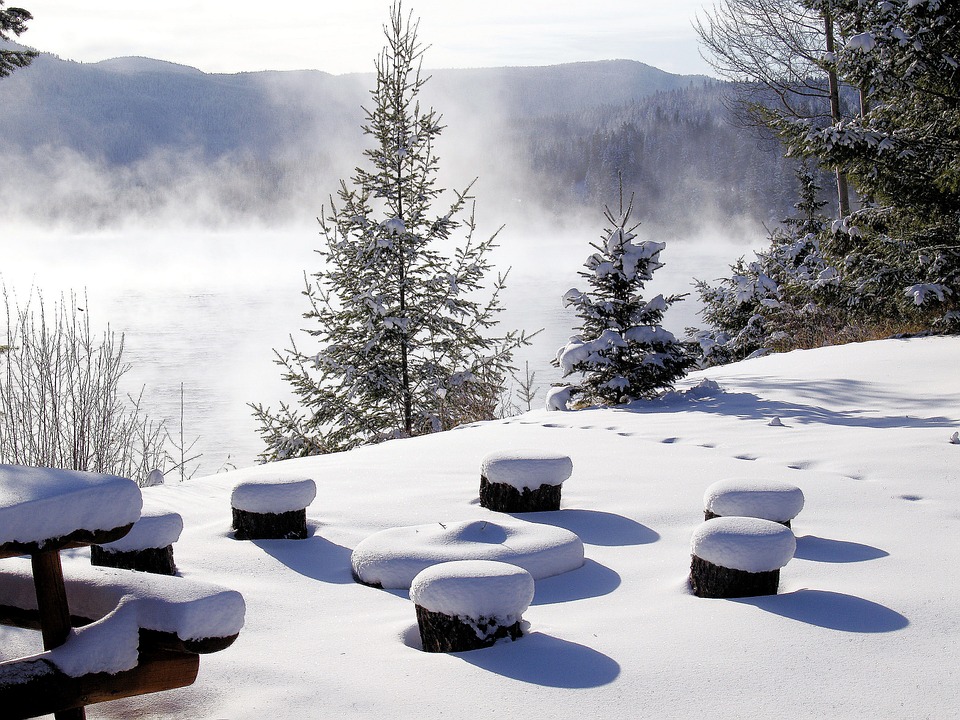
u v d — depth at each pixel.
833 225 17.92
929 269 15.66
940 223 16.31
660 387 11.82
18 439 8.98
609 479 6.98
